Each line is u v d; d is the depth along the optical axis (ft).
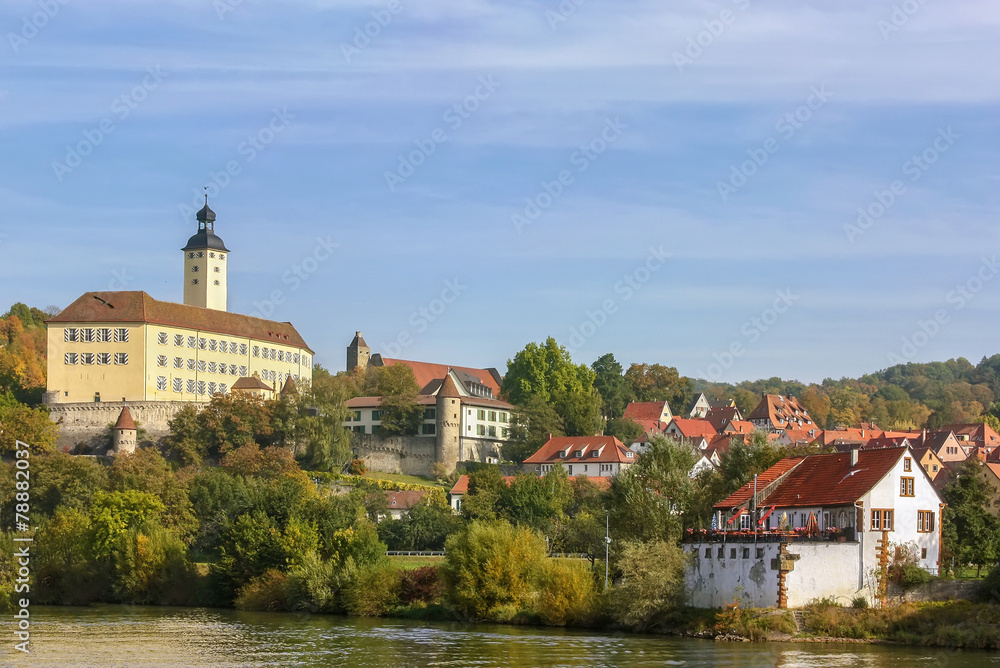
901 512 328.70
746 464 396.37
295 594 408.67
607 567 364.38
